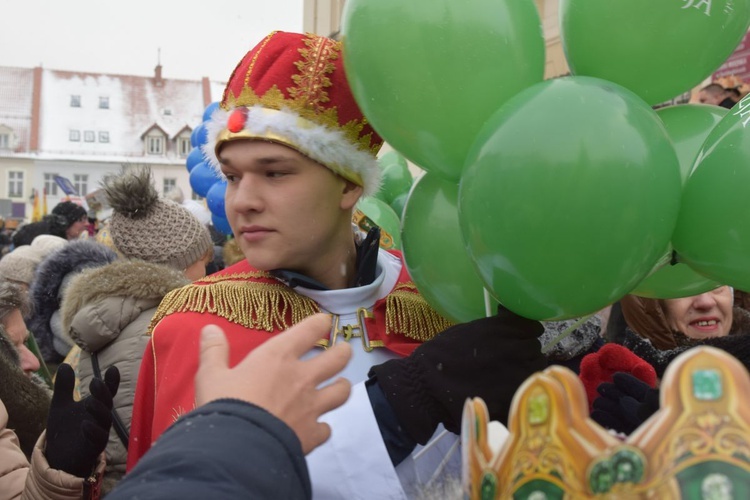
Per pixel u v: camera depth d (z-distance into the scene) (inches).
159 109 1512.1
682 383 22.9
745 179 37.4
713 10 41.7
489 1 41.8
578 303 39.4
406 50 41.3
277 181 52.5
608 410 41.7
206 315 55.4
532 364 42.7
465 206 39.4
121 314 75.3
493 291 41.3
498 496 26.4
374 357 55.4
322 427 30.2
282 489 26.9
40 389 75.0
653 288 50.1
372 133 55.9
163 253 98.4
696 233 39.5
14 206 1439.5
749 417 22.1
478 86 41.4
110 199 99.9
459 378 41.9
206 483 25.5
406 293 59.3
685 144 43.0
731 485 21.9
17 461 60.7
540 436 25.3
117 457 73.2
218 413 27.8
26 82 1523.1
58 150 1462.8
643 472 23.0
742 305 90.9
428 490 46.4
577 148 35.9
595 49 43.4
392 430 43.6
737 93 120.8
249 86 53.0
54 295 120.6
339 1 278.8
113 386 56.3
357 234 63.9
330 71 53.3
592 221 36.0
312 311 55.1
